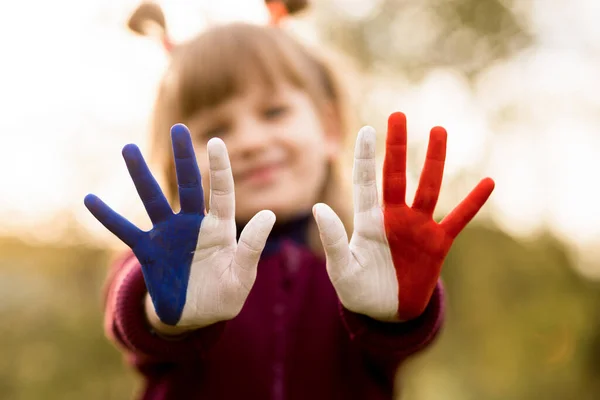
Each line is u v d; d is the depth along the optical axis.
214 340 0.91
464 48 4.01
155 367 1.13
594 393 3.60
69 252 3.95
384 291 0.82
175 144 0.79
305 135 1.29
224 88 1.25
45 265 3.97
